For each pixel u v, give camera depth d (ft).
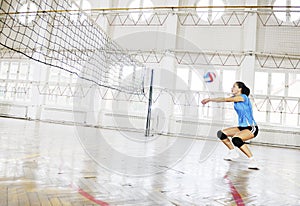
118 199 4.92
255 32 32.40
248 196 5.93
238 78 33.09
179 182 6.78
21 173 6.14
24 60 39.96
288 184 7.75
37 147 10.82
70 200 4.61
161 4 36.78
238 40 33.65
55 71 38.68
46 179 5.83
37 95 38.47
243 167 10.68
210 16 34.94
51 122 35.50
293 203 5.66
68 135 18.38
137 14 37.47
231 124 32.07
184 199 5.27
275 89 32.22
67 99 37.88
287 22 32.58
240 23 33.88
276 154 19.21
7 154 8.45
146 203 4.82
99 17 37.96
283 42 32.37
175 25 35.09
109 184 5.95
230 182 7.31
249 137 11.24
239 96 11.75
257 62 32.73
